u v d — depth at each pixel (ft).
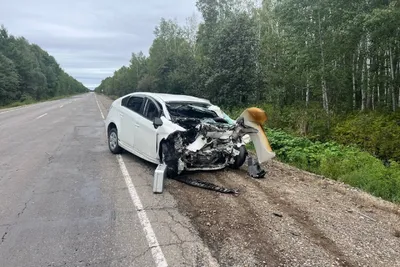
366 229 13.55
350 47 54.65
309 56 53.57
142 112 23.44
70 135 37.50
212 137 20.63
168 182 18.98
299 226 13.38
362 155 28.99
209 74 76.59
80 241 11.32
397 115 49.32
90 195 16.25
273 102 68.90
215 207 15.14
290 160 29.09
